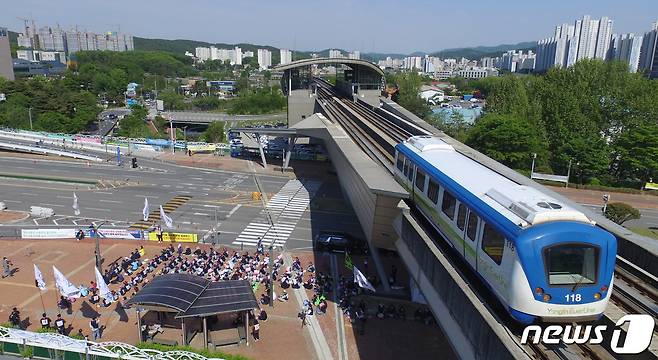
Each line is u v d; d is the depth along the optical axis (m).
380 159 35.06
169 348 24.84
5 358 23.95
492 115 74.00
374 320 31.70
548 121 74.12
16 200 56.22
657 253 18.53
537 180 67.25
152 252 42.59
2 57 149.00
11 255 41.44
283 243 45.03
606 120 72.25
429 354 28.16
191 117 144.12
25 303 33.44
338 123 59.84
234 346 28.88
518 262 14.11
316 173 72.25
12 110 101.19
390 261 41.09
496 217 15.99
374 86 90.38
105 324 31.03
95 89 163.00
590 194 63.19
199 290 29.86
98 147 83.62
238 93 192.62
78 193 59.47
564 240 13.68
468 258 18.30
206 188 63.19
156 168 73.19
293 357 27.89
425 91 171.38
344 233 44.16
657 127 64.62
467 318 15.70
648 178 66.88
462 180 20.00
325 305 33.41
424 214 23.92
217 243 44.84
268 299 34.28
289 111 88.94
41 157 78.12
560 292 13.65
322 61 85.44
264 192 61.88
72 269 38.97
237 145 86.38
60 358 23.91
